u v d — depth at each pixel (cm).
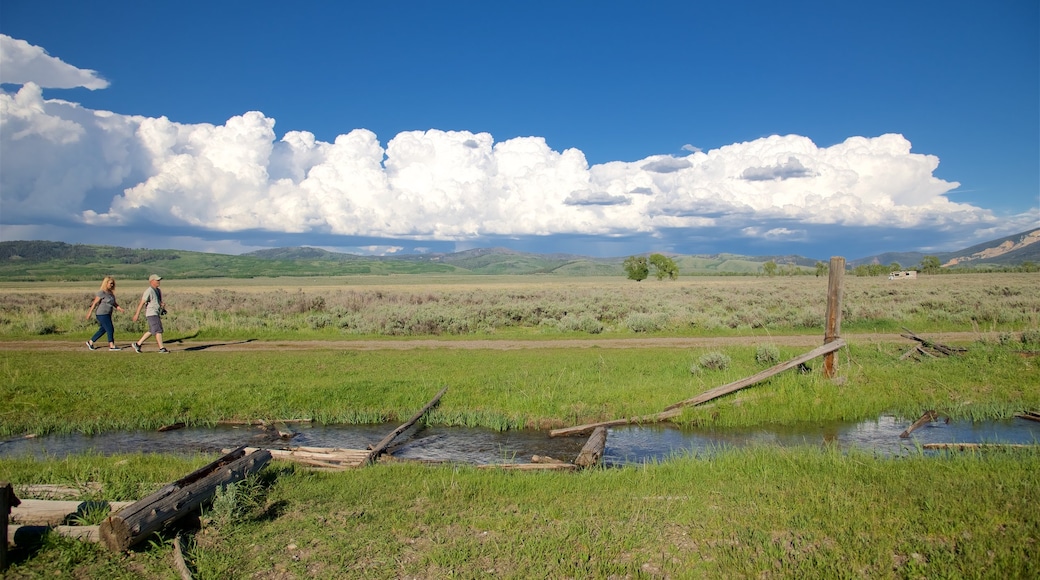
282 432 1107
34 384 1412
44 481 754
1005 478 700
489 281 15538
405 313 2755
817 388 1299
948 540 541
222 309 3559
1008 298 3444
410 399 1320
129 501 652
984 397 1262
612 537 566
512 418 1197
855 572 491
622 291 5647
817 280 10519
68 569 517
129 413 1219
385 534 587
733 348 1875
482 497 695
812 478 734
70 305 4012
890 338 2058
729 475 766
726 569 502
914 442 987
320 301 3841
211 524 607
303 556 543
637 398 1295
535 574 502
